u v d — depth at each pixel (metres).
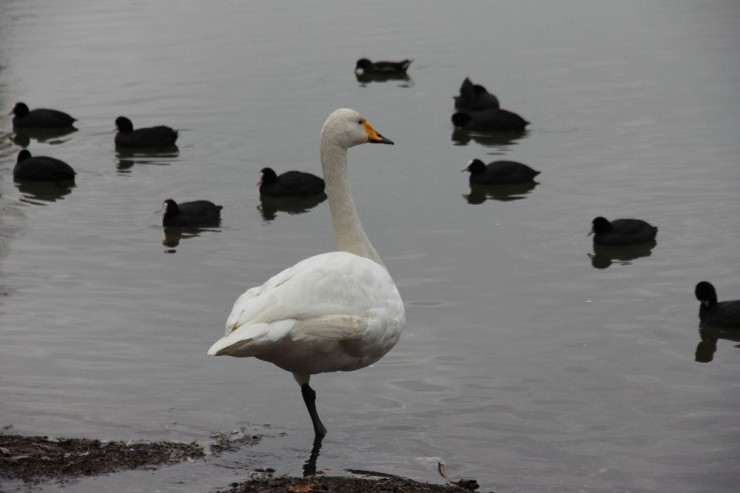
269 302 10.01
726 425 12.33
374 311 10.62
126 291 16.97
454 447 11.58
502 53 33.91
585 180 22.95
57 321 15.56
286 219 21.53
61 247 19.42
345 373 13.79
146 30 37.16
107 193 23.28
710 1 39.69
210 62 33.09
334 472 10.73
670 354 14.54
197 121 27.94
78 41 35.69
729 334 15.36
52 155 26.56
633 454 11.55
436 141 26.33
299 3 41.41
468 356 14.29
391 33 36.59
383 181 23.09
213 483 10.02
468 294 16.67
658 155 24.08
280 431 11.86
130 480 10.02
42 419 12.11
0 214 21.70
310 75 31.72
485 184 23.02
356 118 11.98
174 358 14.26
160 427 11.98
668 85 29.48
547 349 14.54
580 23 37.38
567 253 18.72
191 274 17.88
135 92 30.47
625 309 16.17
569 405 12.80
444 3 41.12
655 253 18.80
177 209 20.81
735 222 20.08
